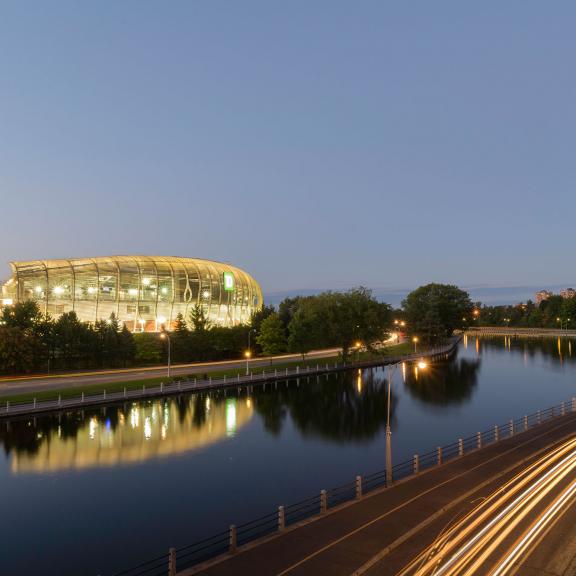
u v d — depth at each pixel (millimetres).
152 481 37281
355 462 42219
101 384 72188
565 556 18875
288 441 49219
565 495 25562
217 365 100625
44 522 29906
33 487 35906
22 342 81625
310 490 35281
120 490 35344
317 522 23312
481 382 87875
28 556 25672
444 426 55719
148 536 27938
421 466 39969
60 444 46875
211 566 19281
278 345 110688
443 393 77312
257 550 20531
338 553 20016
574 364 111000
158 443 47906
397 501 25859
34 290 108375
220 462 42219
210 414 61219
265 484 36625
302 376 92688
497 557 19000
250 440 49562
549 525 21766
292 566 19062
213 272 135875
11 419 55094
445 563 18750
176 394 71688
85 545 26844
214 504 32719
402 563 19016
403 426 55844
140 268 121938
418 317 146000
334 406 67250
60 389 67625
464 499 25922
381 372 100562
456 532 21656
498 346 161750
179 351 106562
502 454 35312
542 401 70438
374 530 22156
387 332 112438
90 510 31750
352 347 114312
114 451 45000
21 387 69500
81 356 93812
